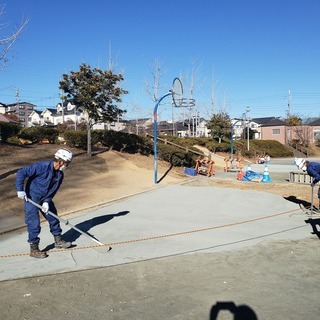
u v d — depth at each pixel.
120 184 11.36
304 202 9.39
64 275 4.20
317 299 3.56
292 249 5.23
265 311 3.32
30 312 3.31
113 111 14.45
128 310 3.35
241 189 11.82
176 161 17.08
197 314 3.27
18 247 5.25
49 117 66.38
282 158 42.06
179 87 14.27
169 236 5.96
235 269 4.41
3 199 7.65
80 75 13.47
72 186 9.84
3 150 12.20
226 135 35.91
